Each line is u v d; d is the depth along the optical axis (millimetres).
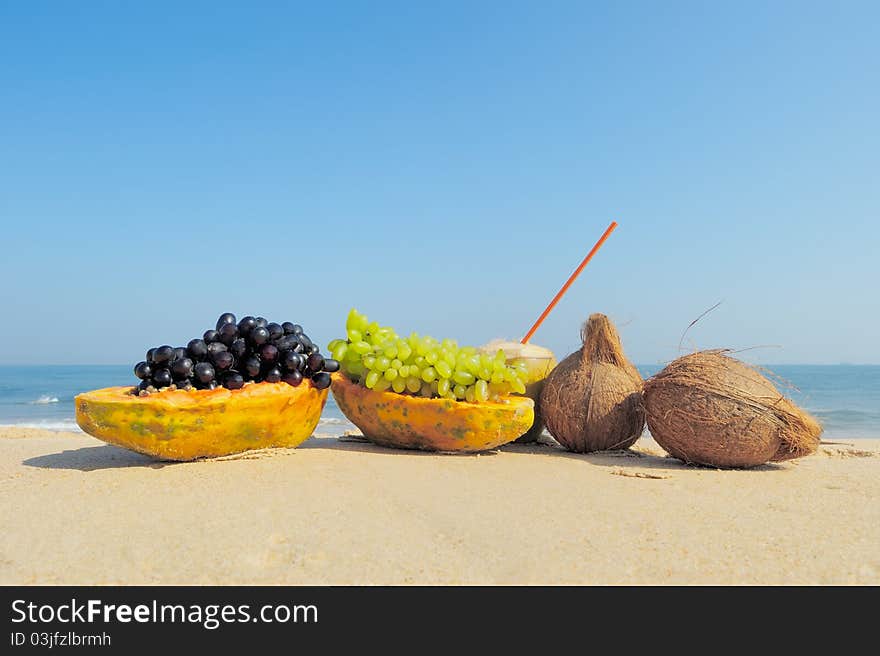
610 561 427
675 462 795
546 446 899
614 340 863
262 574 408
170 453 641
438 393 758
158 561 422
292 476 601
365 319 801
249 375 678
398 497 543
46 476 612
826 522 511
